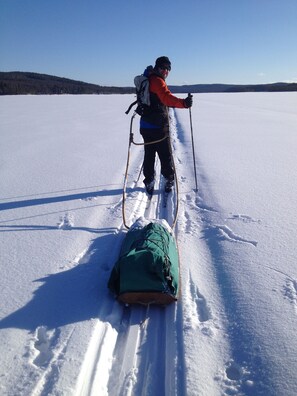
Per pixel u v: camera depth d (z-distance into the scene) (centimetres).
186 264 328
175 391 201
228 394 196
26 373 209
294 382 199
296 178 589
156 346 240
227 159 750
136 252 272
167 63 466
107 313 267
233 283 294
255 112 1986
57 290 290
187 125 1382
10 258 344
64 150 874
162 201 514
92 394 198
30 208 480
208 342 233
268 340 230
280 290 280
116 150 873
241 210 448
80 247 365
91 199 511
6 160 767
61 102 3073
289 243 356
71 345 230
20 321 254
